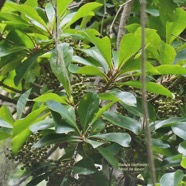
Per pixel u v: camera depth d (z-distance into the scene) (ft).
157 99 7.84
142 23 5.57
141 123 7.88
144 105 5.51
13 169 8.63
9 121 7.64
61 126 7.19
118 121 7.32
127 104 7.29
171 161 7.50
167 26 8.11
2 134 7.54
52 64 7.36
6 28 8.28
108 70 7.52
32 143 7.76
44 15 8.55
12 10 8.57
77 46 8.28
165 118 7.78
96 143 7.16
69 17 8.14
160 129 7.70
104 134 7.31
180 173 6.88
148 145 5.41
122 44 7.30
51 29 8.17
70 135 7.35
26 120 7.22
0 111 7.64
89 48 8.21
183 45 8.09
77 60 7.60
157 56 7.80
